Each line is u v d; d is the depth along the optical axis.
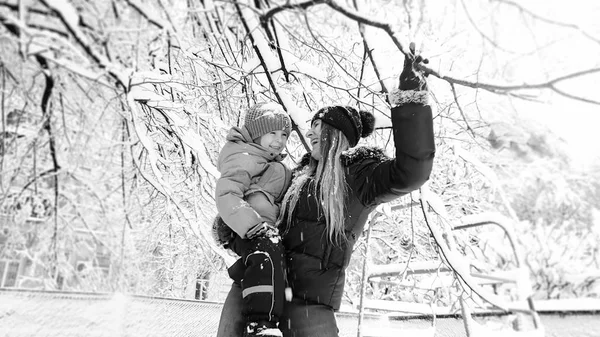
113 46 1.11
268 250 1.55
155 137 2.41
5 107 1.11
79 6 1.03
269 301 1.48
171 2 1.33
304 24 1.57
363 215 1.63
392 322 3.92
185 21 1.49
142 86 1.83
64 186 1.15
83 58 1.03
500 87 1.25
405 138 1.41
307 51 2.26
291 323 1.55
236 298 1.73
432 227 2.25
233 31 1.96
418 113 1.41
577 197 9.39
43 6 0.99
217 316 3.20
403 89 1.43
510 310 2.20
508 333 2.53
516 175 8.58
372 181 1.55
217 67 2.25
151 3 1.24
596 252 9.77
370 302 3.57
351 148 1.76
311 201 1.62
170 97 2.37
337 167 1.60
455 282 2.62
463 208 4.56
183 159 2.61
